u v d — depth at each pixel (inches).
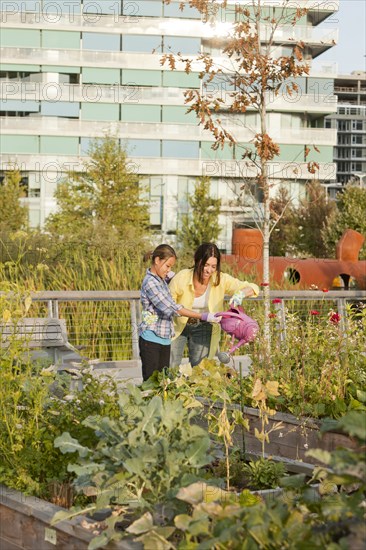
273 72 502.0
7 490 192.9
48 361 239.9
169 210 2237.9
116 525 169.2
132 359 473.1
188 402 208.4
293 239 1589.6
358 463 128.8
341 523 135.8
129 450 169.2
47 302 466.0
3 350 220.4
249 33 504.4
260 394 212.8
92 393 214.8
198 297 311.3
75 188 1739.7
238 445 244.4
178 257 644.1
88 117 2223.2
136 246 594.9
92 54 2222.0
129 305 486.6
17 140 2190.0
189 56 2229.3
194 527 144.9
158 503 164.4
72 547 166.2
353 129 6363.2
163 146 2236.7
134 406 176.9
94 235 623.8
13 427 198.8
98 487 169.0
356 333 302.0
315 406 246.5
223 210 2096.5
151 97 2239.2
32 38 2202.3
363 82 6318.9
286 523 140.1
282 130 2208.4
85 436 194.5
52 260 541.3
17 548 181.6
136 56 2229.3
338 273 774.5
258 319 315.3
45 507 177.5
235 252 738.8
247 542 135.4
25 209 1800.0
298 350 282.5
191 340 316.8
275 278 729.0
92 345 472.4
